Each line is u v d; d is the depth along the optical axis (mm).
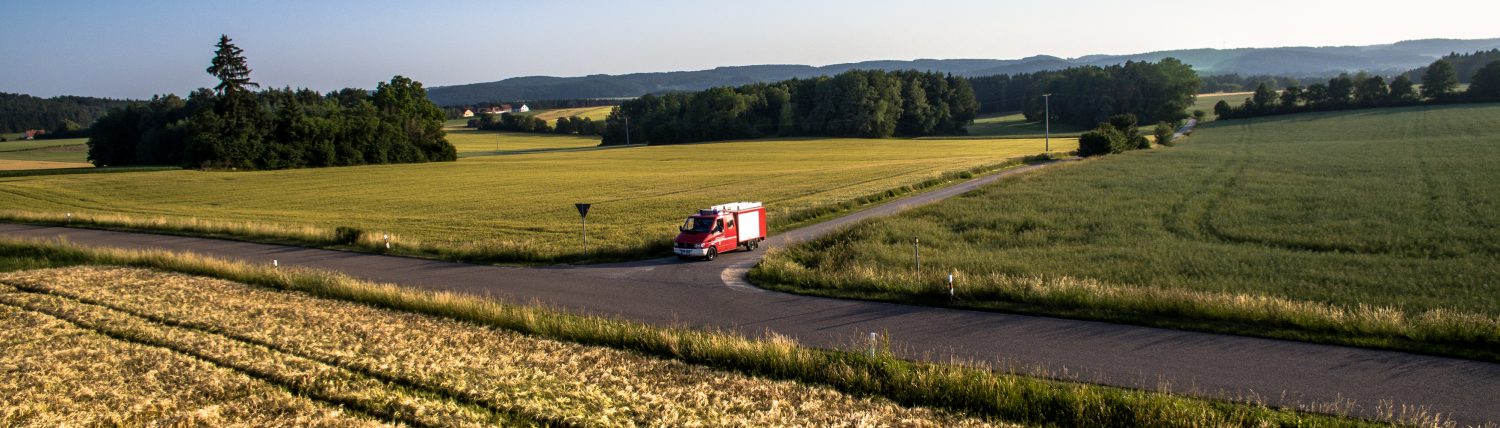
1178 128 147875
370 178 84875
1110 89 165750
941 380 13375
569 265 29562
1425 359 14602
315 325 18531
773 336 17531
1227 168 60938
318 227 43062
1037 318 18797
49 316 19594
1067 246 29156
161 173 89750
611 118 185875
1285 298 18922
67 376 14570
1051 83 186500
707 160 108375
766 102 170750
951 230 34469
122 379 14359
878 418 12148
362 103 121125
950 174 64562
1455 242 27328
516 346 16625
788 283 24250
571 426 11922
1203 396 13195
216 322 18766
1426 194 41000
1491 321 15859
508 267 29375
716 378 14266
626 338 16969
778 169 87688
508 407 12719
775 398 13172
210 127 99250
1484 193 39969
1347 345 15602
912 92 164000
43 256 32375
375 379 14273
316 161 104938
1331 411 12344
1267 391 13367
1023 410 12344
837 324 19062
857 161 98812
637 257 30953
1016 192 46625
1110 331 17438
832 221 41375
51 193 70062
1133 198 42688
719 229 30781
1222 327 17156
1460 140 82500
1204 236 31031
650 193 61719
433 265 30141
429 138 120000
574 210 50500
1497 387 13133
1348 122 126500
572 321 18578
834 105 161125
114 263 29734
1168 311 18422
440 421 12164
